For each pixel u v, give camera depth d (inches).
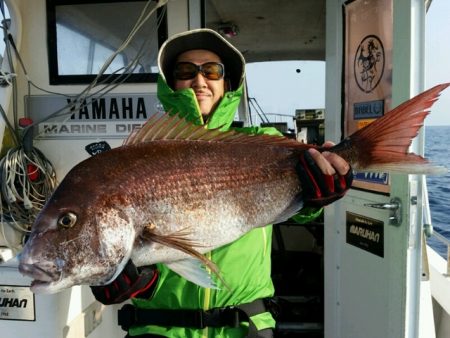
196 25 134.0
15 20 134.2
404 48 86.9
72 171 59.1
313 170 63.4
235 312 73.6
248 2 166.6
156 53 136.3
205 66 81.9
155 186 59.6
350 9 116.3
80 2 137.2
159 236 58.4
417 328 90.8
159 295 74.5
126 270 59.7
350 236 116.0
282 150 68.2
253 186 65.4
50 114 139.8
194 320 73.5
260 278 77.6
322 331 136.2
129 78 136.8
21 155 130.0
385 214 98.9
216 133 66.2
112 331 123.6
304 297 149.5
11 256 125.3
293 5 169.6
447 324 118.1
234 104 81.4
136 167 59.6
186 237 60.6
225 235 63.6
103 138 138.7
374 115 105.1
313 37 207.3
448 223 437.1
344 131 120.4
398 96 88.9
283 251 178.7
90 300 111.6
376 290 103.3
